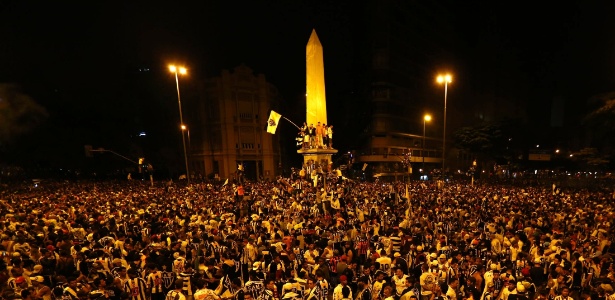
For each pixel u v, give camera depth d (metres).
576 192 33.41
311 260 10.81
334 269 10.73
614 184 41.66
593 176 47.47
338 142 76.69
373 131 71.25
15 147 51.47
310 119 38.28
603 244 12.59
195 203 21.44
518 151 75.25
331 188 27.47
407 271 9.98
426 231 14.09
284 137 71.00
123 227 15.25
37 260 10.34
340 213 17.92
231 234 13.05
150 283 9.82
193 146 61.56
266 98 63.06
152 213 17.73
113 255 10.54
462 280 9.91
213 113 58.97
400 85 76.69
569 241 12.03
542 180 49.28
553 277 9.34
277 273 9.67
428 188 32.81
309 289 9.06
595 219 16.98
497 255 11.94
